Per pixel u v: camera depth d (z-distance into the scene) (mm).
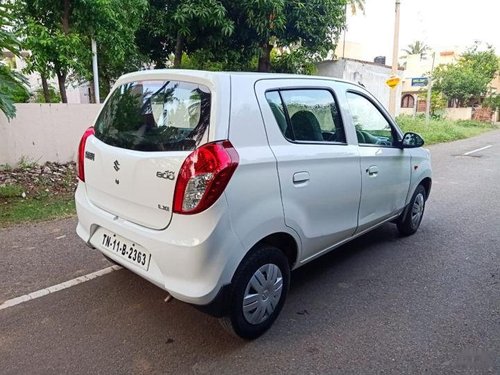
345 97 3482
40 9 7680
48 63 7805
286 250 2988
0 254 3994
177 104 2576
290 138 2842
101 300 3207
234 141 2434
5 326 2838
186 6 8969
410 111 31828
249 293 2633
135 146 2643
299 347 2701
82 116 7793
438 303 3305
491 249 4500
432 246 4562
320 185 3018
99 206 2969
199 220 2299
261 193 2539
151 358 2557
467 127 26250
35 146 7254
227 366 2502
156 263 2482
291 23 10539
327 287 3545
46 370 2426
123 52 8805
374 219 3896
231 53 10477
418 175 4586
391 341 2785
